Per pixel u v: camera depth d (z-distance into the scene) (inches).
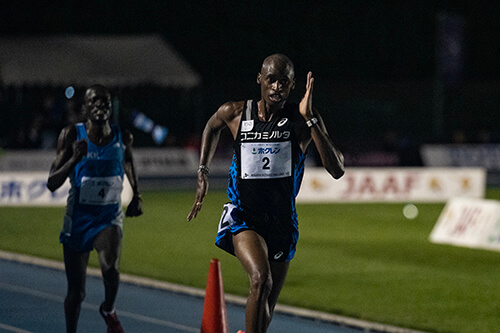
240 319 929.5
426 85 4082.2
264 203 627.2
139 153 3211.1
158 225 1914.4
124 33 4069.9
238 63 4180.6
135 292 1082.7
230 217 631.8
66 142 711.1
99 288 1093.1
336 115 4047.7
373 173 2642.7
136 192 757.3
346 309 1023.0
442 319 976.9
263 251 607.5
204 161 660.1
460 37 3361.2
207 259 1428.4
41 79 3147.1
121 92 3459.6
